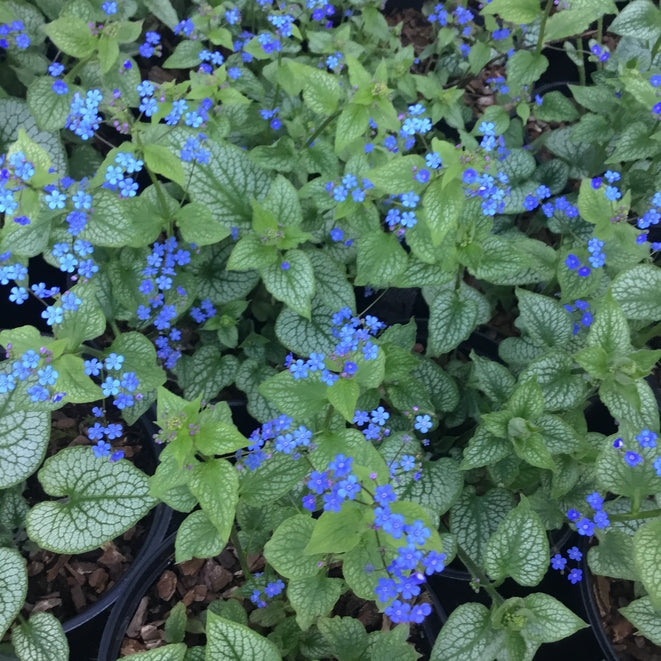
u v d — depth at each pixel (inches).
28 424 15.4
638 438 13.3
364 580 12.2
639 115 19.2
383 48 22.0
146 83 15.0
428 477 15.9
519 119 22.9
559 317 16.7
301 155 17.7
